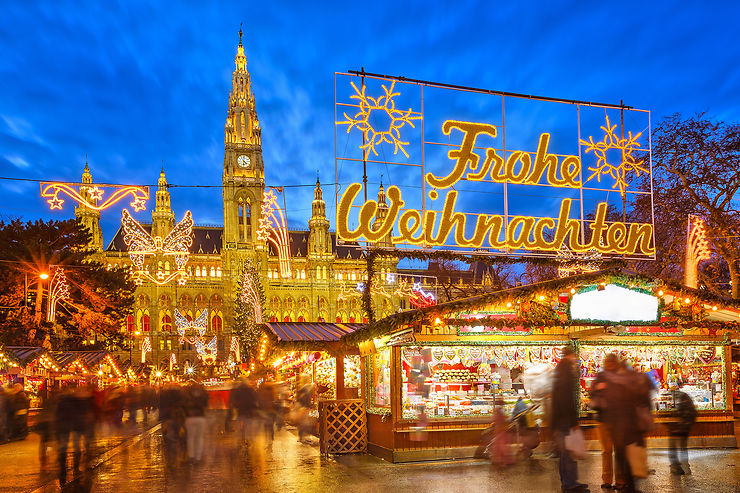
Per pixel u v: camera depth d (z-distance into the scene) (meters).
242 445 19.94
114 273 54.03
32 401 40.62
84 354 45.78
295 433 25.23
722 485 11.52
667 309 16.94
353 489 11.98
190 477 13.85
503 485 11.87
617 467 10.92
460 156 18.17
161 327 135.12
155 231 137.12
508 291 15.66
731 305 16.84
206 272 140.50
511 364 16.16
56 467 16.09
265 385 21.72
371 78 17.36
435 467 14.21
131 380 73.69
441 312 15.23
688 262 32.06
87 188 17.53
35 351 38.47
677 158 32.50
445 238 17.61
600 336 16.47
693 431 16.45
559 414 10.96
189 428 16.58
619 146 20.56
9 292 43.66
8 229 45.88
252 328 111.38
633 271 16.80
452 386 15.84
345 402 17.14
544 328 16.16
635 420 10.73
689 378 17.11
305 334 22.27
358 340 17.06
